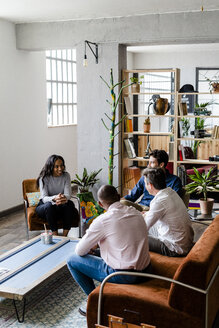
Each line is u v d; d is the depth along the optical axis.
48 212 4.46
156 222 3.31
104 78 5.70
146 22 5.38
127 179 5.95
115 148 5.77
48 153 7.15
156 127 10.48
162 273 2.97
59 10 5.16
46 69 7.19
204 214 4.09
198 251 2.40
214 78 10.03
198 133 5.72
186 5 4.90
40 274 3.18
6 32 5.85
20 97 6.27
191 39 5.28
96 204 5.14
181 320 2.32
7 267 3.31
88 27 5.65
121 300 2.45
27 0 4.64
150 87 10.45
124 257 2.67
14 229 5.30
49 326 2.94
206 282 2.29
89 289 2.99
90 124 5.86
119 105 5.72
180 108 5.62
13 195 6.20
